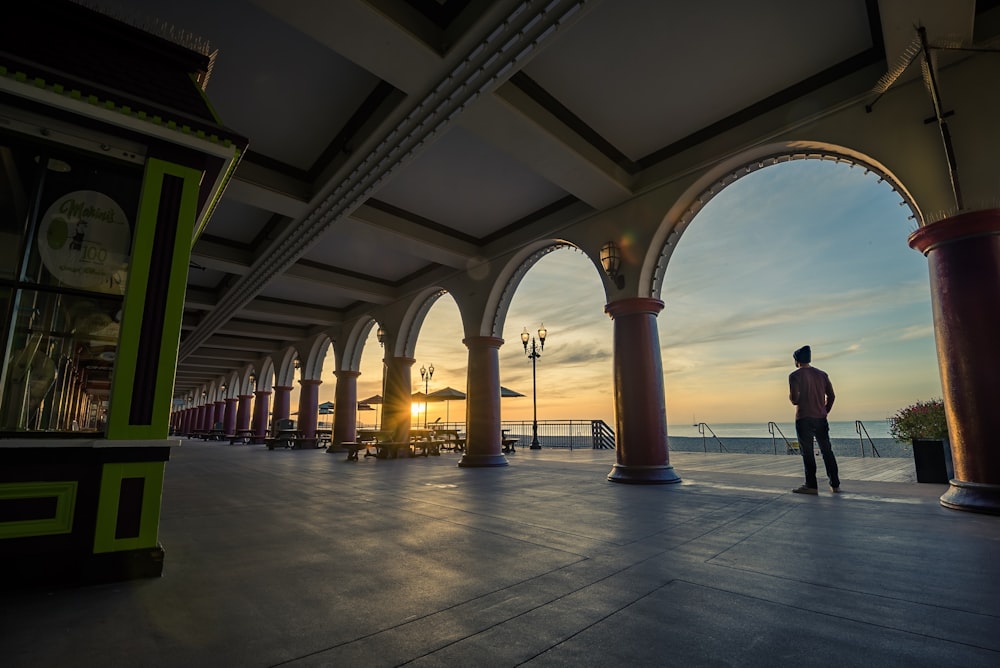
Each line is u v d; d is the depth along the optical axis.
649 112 7.13
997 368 4.56
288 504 5.62
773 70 6.32
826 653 1.78
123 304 3.08
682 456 14.48
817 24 5.56
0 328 3.00
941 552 3.23
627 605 2.32
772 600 2.38
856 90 6.04
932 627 2.02
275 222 10.76
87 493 2.82
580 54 6.02
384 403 15.36
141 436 2.99
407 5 5.18
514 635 1.96
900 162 5.57
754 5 5.32
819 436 6.30
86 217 3.21
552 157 7.41
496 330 12.31
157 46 3.41
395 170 7.42
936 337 5.09
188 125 3.29
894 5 4.66
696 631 2.00
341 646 1.86
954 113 5.24
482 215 10.70
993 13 5.11
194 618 2.17
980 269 4.75
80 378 3.33
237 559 3.21
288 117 7.23
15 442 2.61
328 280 14.14
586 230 9.42
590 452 17.75
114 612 2.24
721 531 4.03
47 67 2.79
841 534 3.83
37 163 3.09
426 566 3.03
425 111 6.23
